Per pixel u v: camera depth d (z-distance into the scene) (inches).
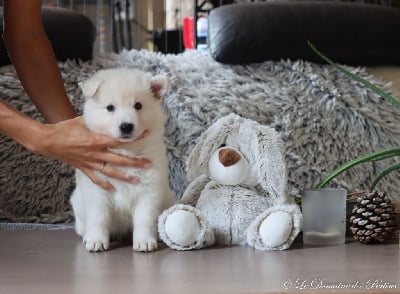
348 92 71.2
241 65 73.4
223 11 73.0
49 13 70.9
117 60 72.3
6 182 67.2
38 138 45.4
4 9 55.1
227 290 32.9
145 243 45.1
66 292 33.0
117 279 36.1
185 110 67.5
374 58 75.5
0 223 61.6
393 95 72.2
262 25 71.1
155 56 73.5
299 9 72.6
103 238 45.8
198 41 91.4
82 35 71.9
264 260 41.9
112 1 115.7
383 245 48.1
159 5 129.0
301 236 50.4
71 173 67.4
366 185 67.6
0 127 46.1
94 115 45.6
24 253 45.1
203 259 42.3
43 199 67.5
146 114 46.1
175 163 65.9
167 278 36.2
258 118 67.9
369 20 73.9
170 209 45.8
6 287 34.2
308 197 48.4
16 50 55.4
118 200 46.3
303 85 71.2
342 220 48.8
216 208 47.4
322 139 68.7
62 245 48.6
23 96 67.9
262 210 47.3
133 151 46.0
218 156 47.6
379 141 69.9
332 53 73.1
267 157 47.2
